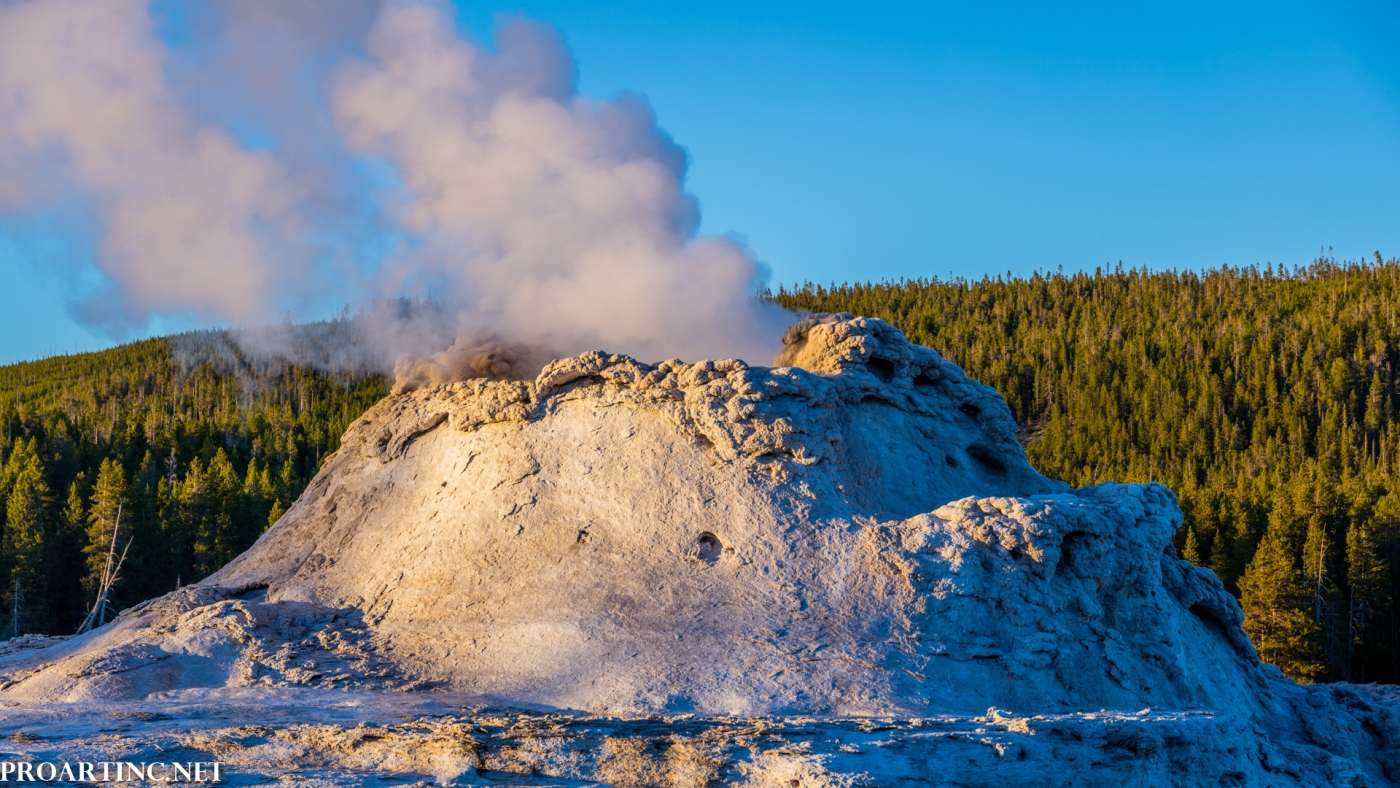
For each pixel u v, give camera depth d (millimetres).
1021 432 134625
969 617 22219
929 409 28734
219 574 30422
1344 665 56625
